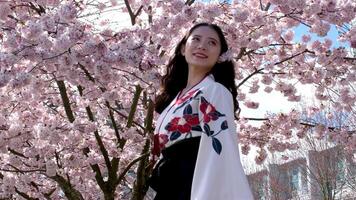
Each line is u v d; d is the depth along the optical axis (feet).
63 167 20.18
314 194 59.16
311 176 57.06
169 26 17.11
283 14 20.02
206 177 6.69
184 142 7.32
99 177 19.74
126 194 27.22
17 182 21.08
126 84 20.61
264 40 22.11
